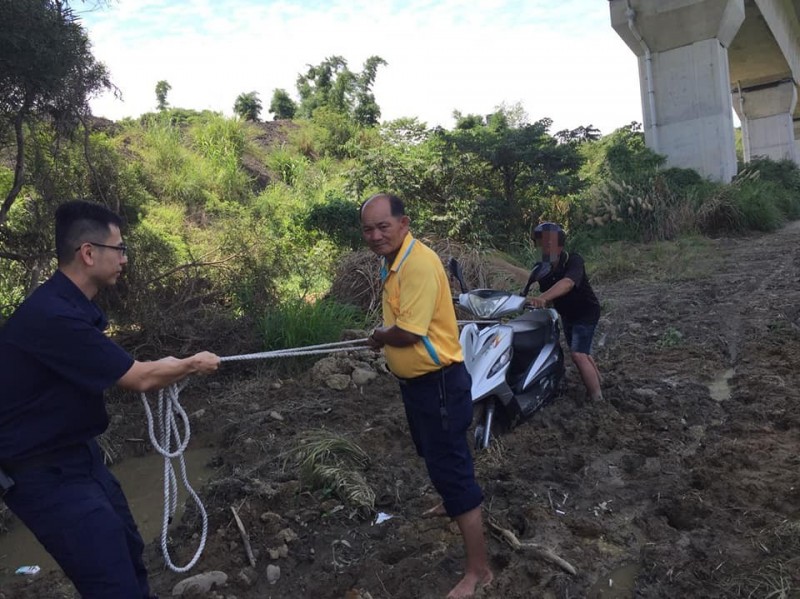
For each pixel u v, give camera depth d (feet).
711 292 31.89
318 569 11.89
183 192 51.13
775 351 21.42
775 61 105.50
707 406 17.70
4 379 8.02
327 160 73.41
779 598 9.81
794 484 13.06
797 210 65.26
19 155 21.67
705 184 60.70
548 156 49.75
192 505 14.52
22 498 8.05
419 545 12.17
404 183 47.44
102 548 8.09
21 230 22.94
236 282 26.78
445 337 10.56
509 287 29.66
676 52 69.92
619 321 27.55
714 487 13.29
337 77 106.01
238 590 11.42
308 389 21.17
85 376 8.17
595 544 11.94
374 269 29.32
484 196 49.78
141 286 24.09
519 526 12.70
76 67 20.75
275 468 15.80
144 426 19.20
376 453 16.48
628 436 16.24
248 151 70.03
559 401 18.66
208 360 9.46
